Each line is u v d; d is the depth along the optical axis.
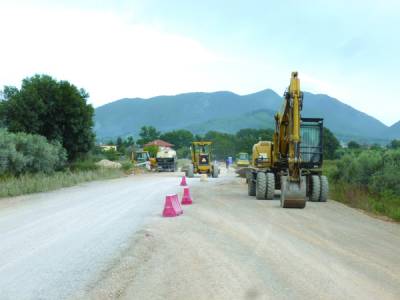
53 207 16.78
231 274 7.62
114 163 50.09
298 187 16.69
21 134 30.84
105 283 7.10
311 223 13.31
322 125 20.52
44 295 6.55
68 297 6.47
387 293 6.82
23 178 25.25
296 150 17.48
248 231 11.66
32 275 7.54
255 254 9.07
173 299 6.40
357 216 15.26
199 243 10.05
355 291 6.86
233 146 136.25
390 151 24.22
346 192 21.31
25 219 13.70
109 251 9.23
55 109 36.78
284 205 16.91
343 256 9.08
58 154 34.81
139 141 171.88
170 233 11.23
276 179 21.53
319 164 20.36
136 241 10.20
